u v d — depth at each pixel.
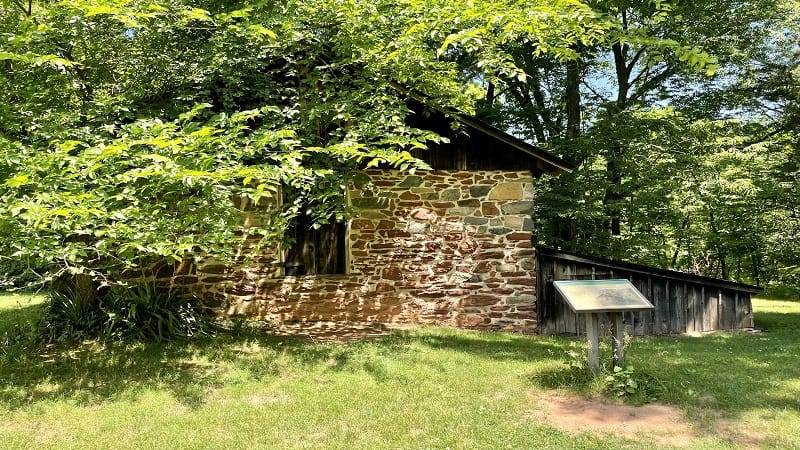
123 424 4.92
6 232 5.11
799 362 7.04
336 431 4.68
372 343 8.07
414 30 6.54
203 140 5.49
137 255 6.33
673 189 14.39
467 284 9.95
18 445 4.44
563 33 6.74
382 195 9.86
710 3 14.68
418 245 9.91
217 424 4.91
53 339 7.69
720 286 10.22
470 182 10.01
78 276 8.05
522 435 4.53
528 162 10.09
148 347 7.53
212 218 6.03
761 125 16.03
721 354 7.64
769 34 15.52
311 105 7.69
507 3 6.09
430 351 7.58
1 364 6.70
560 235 16.38
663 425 4.75
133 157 5.43
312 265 9.78
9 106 6.56
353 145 6.14
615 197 15.70
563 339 9.32
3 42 6.12
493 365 6.80
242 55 7.57
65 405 5.43
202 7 7.70
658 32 14.26
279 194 9.55
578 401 5.38
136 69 8.27
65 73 7.18
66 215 4.66
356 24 7.09
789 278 16.94
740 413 5.00
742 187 13.56
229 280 9.47
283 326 9.42
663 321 10.11
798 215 14.38
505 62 6.96
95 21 7.37
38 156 5.25
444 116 9.91
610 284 6.06
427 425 4.77
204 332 8.45
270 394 5.79
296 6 7.18
